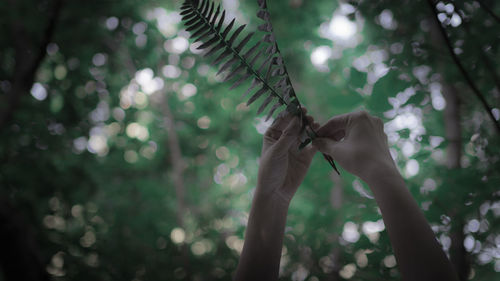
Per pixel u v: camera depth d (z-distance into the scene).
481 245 1.86
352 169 0.85
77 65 5.06
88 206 5.17
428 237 0.69
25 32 3.82
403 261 0.68
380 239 1.81
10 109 3.03
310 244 2.75
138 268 4.41
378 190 0.77
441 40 1.89
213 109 5.96
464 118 2.27
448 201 1.64
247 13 4.48
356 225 2.19
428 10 1.87
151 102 6.57
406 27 2.11
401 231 0.70
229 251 5.48
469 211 1.64
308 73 3.85
